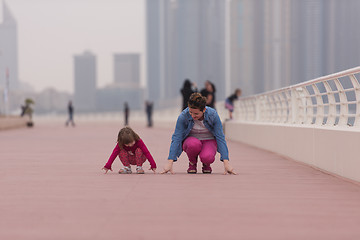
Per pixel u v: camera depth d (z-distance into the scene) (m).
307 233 6.70
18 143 31.17
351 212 8.23
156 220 7.56
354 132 12.43
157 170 15.48
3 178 13.23
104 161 18.72
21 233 6.74
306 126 17.39
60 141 33.56
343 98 14.41
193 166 14.38
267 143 23.25
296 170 15.20
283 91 21.03
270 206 8.80
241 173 14.33
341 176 13.41
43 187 11.37
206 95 27.91
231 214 8.04
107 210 8.40
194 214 8.04
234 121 33.25
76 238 6.45
